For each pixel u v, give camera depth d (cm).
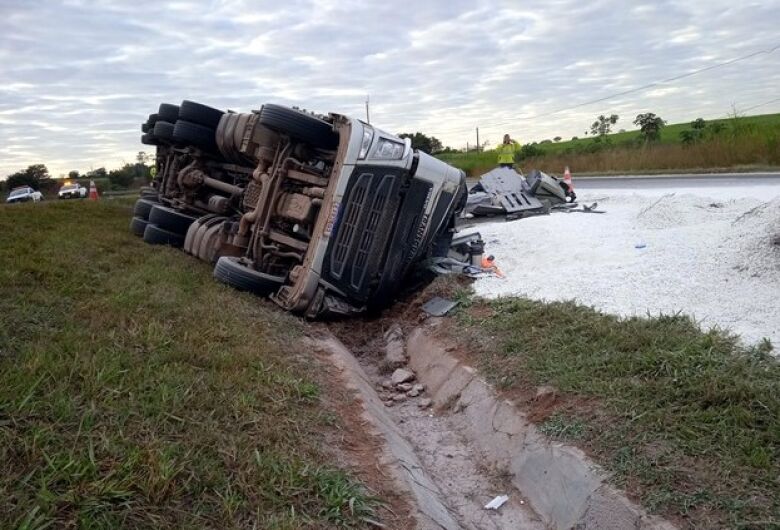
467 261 1024
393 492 430
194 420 429
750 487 375
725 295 646
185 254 1059
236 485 372
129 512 327
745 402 441
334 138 864
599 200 1705
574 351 584
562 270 852
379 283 862
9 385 414
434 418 622
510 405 550
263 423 457
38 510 310
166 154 1441
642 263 798
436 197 909
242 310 733
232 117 1084
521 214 1526
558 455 463
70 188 3756
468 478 518
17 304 603
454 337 717
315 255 808
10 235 1033
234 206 1095
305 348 677
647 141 3738
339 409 539
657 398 471
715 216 1072
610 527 393
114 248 1042
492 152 4650
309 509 374
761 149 2720
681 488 388
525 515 460
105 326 579
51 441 367
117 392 437
